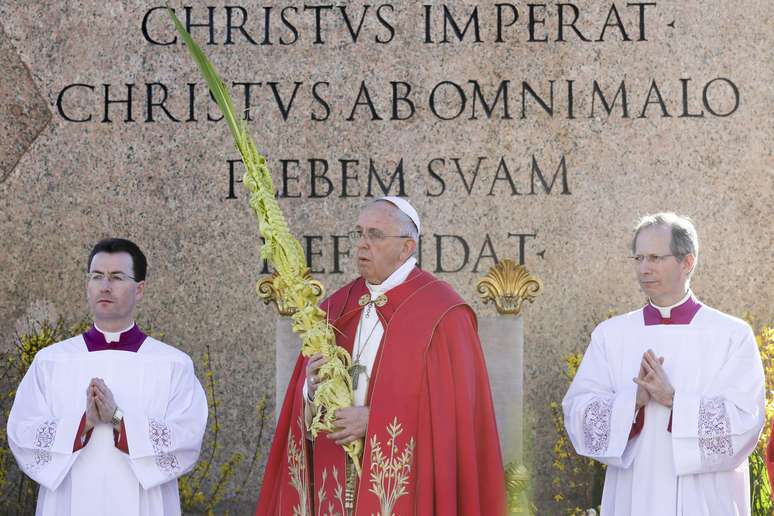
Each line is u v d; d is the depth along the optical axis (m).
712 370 7.84
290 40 11.49
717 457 7.53
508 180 11.34
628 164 11.33
